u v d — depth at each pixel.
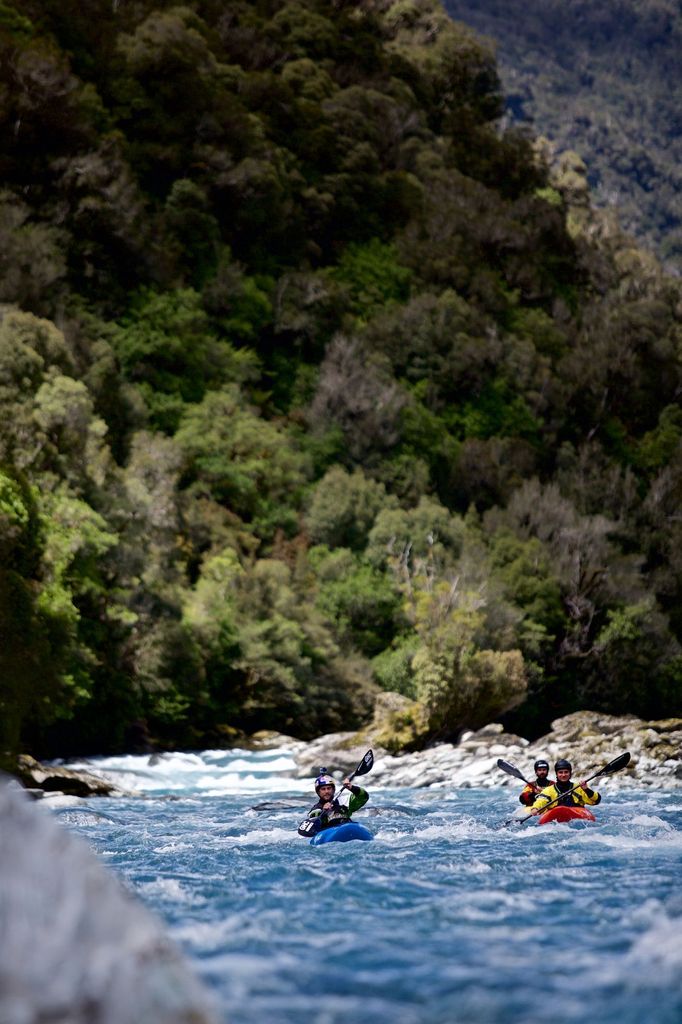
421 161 170.38
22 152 119.31
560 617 105.88
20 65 119.31
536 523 116.81
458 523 110.50
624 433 149.50
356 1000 9.02
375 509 112.56
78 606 71.75
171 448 100.00
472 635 70.62
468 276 152.12
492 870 18.42
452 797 39.25
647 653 107.25
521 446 134.38
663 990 9.33
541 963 10.56
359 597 101.56
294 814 33.91
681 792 39.28
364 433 124.00
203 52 147.88
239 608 91.62
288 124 156.75
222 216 140.00
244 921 13.33
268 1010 8.67
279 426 122.44
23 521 62.31
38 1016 5.53
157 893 15.93
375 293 147.50
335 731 91.88
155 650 77.06
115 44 142.38
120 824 30.42
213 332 127.62
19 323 81.88
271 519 108.94
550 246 173.00
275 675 88.06
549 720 104.88
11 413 73.19
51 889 6.18
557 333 154.75
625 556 118.44
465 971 10.20
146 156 135.75
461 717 65.44
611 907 14.17
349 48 178.25
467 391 139.50
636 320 155.62
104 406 102.50
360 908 14.34
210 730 82.81
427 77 197.00
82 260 117.81
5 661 56.34
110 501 77.62
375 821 29.45
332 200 150.62
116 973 5.86
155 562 81.88
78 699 64.25
